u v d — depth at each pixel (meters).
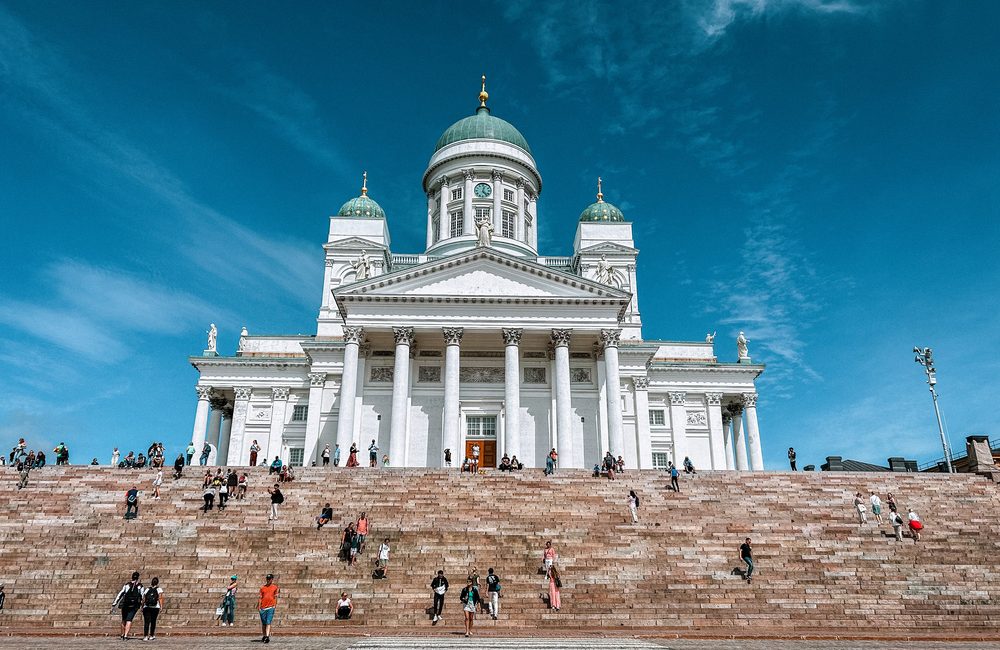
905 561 34.81
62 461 52.34
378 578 32.78
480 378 66.75
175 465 44.81
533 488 43.94
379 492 42.47
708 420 79.38
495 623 29.73
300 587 32.06
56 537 35.50
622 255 89.69
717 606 31.09
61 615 30.03
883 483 45.47
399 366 62.19
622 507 40.91
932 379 58.62
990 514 40.94
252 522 37.91
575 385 66.88
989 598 32.28
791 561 34.59
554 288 64.81
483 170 91.75
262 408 78.06
